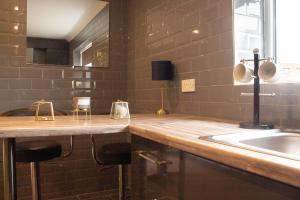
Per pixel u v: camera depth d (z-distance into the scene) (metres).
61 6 2.93
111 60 3.18
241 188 0.76
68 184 2.88
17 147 1.84
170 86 2.41
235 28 1.75
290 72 1.50
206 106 1.98
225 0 1.80
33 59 2.80
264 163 0.67
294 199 0.61
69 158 2.88
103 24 3.14
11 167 1.47
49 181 2.80
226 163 0.79
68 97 2.96
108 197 2.88
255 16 1.80
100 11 3.12
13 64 2.72
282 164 0.62
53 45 2.89
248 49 1.78
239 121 1.62
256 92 1.39
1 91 2.67
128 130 1.46
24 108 2.55
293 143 1.17
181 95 2.27
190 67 2.15
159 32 2.58
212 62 1.91
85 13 3.04
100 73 3.12
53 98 2.89
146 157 1.30
